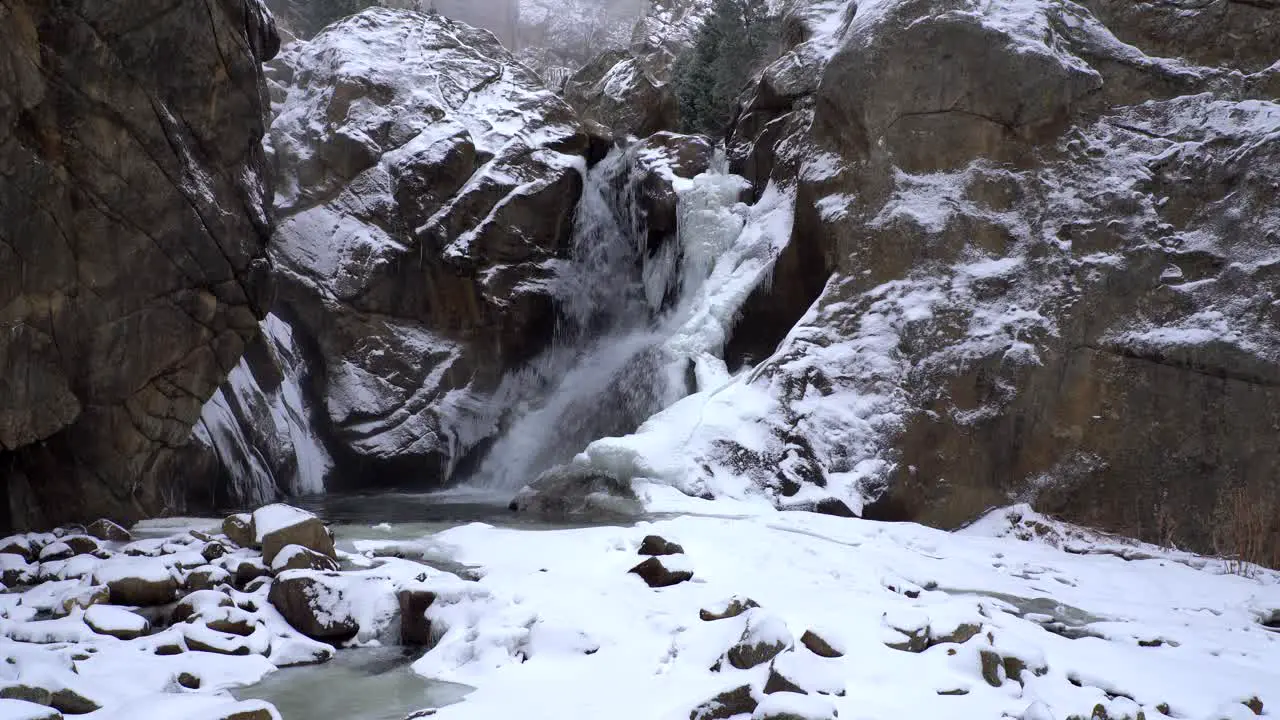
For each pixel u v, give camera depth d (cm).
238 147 988
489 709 484
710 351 1480
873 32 1360
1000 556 936
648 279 1828
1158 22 1385
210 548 760
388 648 616
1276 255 1101
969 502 1134
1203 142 1205
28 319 806
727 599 605
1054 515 1117
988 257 1253
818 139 1436
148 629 604
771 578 730
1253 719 482
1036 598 763
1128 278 1164
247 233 995
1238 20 1338
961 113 1302
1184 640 644
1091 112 1288
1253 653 617
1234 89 1287
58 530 855
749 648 525
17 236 789
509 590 667
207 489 1309
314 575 643
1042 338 1170
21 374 802
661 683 520
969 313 1210
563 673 541
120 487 923
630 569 723
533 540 845
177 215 912
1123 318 1154
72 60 817
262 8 1133
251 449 1455
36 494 879
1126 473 1106
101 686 493
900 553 877
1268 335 1071
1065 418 1143
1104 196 1218
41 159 806
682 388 1480
